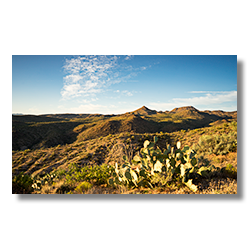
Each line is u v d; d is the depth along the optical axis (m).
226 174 3.38
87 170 5.27
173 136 18.69
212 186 2.92
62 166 15.75
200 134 15.57
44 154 22.23
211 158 5.89
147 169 3.31
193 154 3.20
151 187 3.08
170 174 3.11
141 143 16.89
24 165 18.89
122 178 3.39
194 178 3.24
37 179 4.25
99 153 17.17
